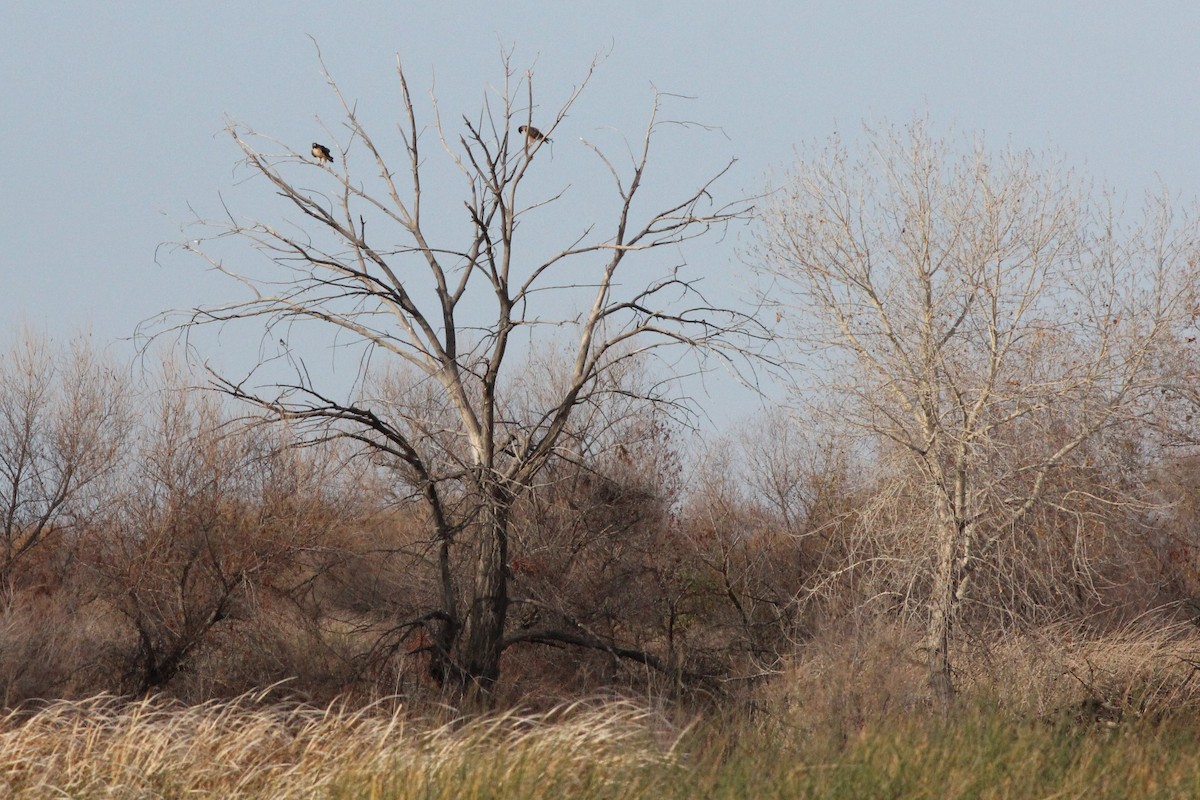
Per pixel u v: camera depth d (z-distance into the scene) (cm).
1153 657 6103
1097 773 3906
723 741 4259
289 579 6775
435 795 3475
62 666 6016
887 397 6675
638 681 6569
